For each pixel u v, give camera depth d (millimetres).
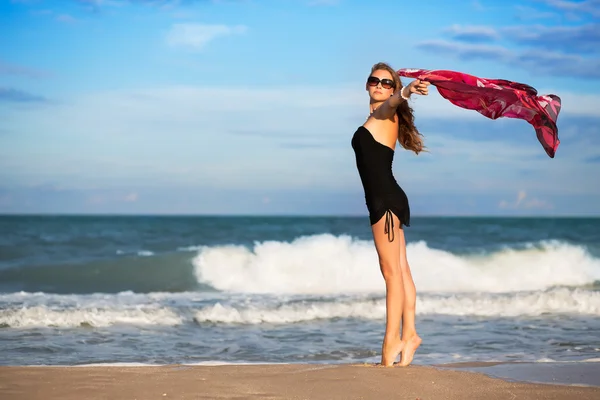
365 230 34812
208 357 7113
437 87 5039
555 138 5121
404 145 5316
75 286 15828
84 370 4852
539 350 7457
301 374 4715
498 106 5055
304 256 16250
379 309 10844
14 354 7203
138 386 4320
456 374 4746
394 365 5234
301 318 10211
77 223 46656
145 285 15984
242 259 16516
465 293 13641
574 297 11594
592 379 5074
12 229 35688
